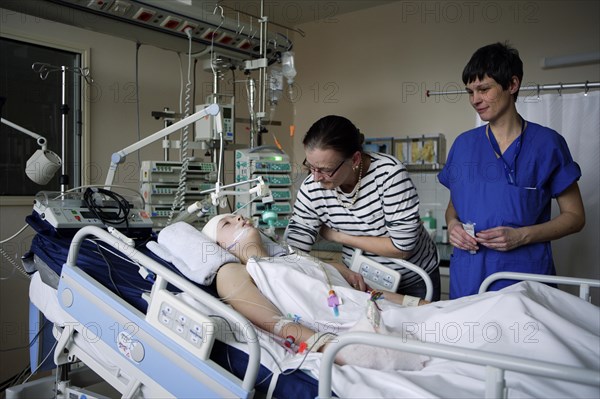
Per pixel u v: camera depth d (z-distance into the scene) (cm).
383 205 170
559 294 129
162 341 121
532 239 165
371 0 377
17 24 262
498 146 176
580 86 224
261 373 114
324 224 193
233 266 157
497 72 162
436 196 346
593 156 224
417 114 369
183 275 157
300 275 150
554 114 230
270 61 265
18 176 268
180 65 311
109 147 304
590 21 302
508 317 111
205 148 254
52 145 280
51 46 275
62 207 179
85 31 291
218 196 186
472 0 344
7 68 262
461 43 349
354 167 162
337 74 409
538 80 319
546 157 170
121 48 309
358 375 103
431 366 112
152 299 126
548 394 93
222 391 108
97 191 191
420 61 367
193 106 346
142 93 321
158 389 122
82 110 289
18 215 269
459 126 351
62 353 152
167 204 242
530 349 103
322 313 143
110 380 138
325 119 152
